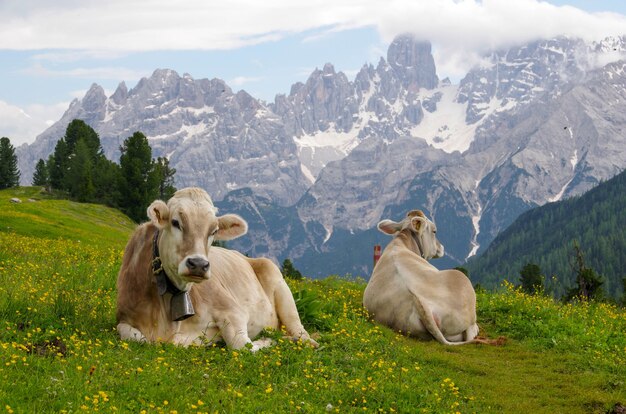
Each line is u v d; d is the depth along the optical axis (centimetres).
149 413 787
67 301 1216
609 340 1606
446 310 1522
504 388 1190
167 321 1086
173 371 938
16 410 736
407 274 1590
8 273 1602
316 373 1050
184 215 1038
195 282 1059
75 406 773
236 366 1015
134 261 1112
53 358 944
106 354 974
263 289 1282
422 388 1059
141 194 11300
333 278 2461
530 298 2034
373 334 1412
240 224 1085
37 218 6875
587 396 1150
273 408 869
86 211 9725
